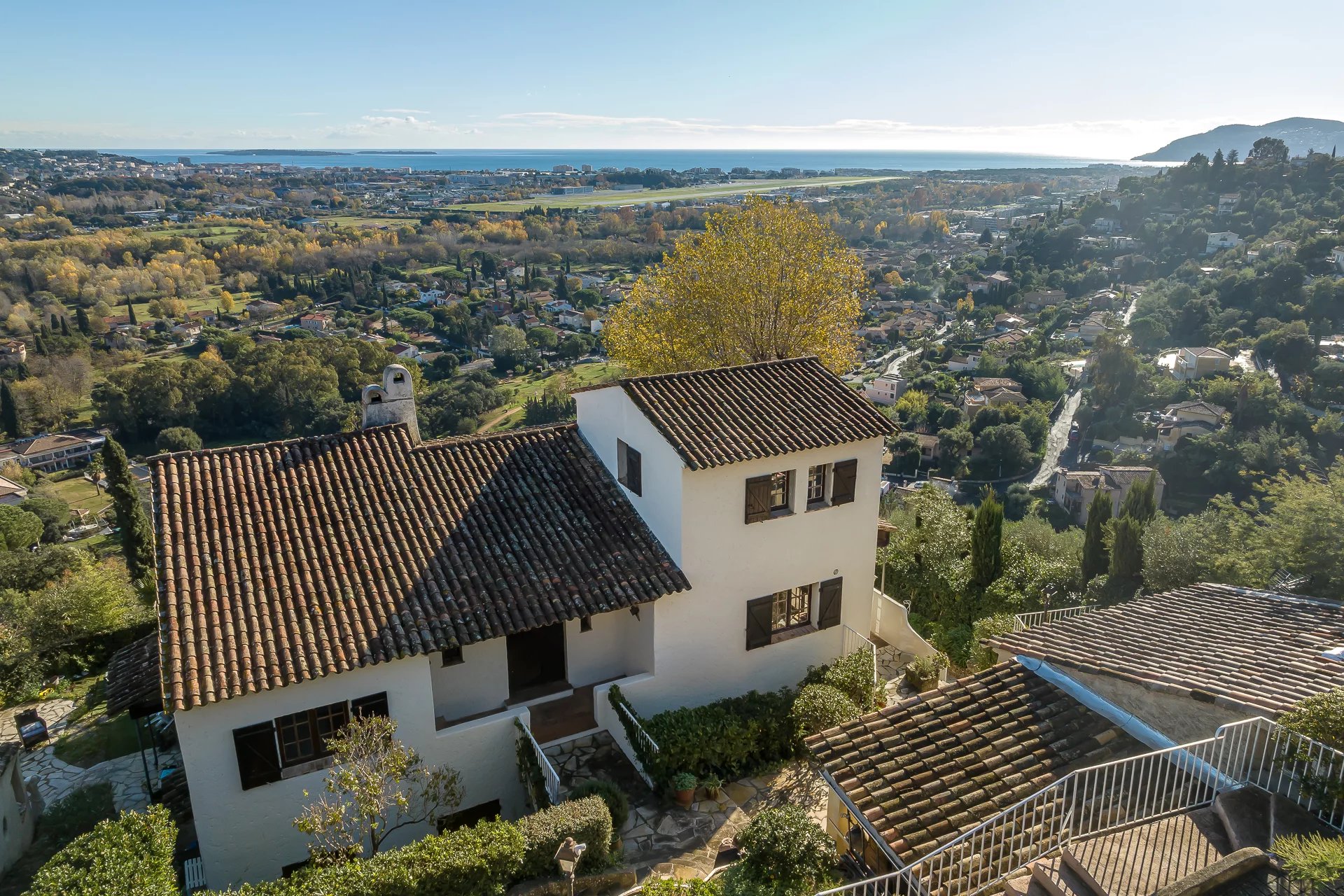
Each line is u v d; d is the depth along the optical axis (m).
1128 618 15.22
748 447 16.42
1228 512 25.72
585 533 17.19
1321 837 8.45
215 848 13.37
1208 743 10.66
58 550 39.25
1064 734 11.90
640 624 17.19
